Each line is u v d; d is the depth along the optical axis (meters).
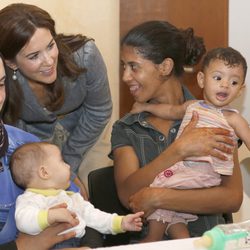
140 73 1.95
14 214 1.59
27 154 1.66
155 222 1.89
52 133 2.34
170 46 1.96
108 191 2.03
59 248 1.60
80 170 3.09
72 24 3.31
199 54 2.08
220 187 1.89
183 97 2.10
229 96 1.93
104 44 3.36
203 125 1.93
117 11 3.35
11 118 2.07
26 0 3.19
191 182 1.88
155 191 1.83
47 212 1.48
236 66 1.90
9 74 1.96
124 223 1.64
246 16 3.50
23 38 1.80
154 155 1.99
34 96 2.08
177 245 1.31
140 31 1.95
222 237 1.26
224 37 3.44
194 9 3.39
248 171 2.72
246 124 1.94
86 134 2.42
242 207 2.31
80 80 2.18
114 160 2.01
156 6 3.35
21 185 1.65
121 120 2.06
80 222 1.62
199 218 1.97
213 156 1.88
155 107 2.04
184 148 1.84
